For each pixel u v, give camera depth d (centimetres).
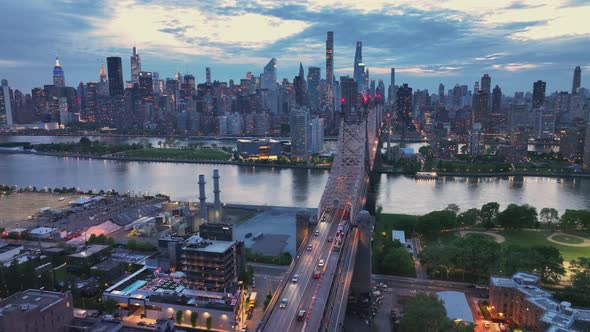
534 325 14675
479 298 17650
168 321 13562
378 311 16775
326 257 16162
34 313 13438
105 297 17275
